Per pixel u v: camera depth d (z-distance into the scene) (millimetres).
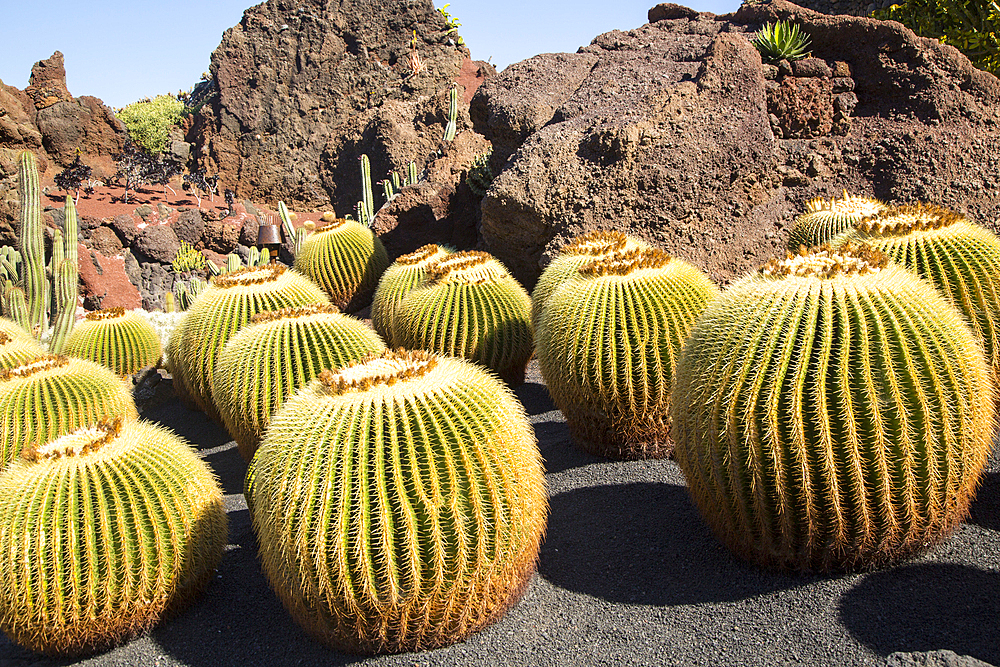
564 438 5887
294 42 35969
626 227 8625
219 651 3705
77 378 5949
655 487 4844
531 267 9391
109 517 3680
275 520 3299
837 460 3285
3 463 5453
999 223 8344
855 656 3070
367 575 3174
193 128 38062
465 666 3324
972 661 2832
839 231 6707
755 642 3260
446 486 3209
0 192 25844
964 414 3309
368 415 3258
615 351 4957
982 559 3576
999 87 9039
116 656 3779
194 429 7887
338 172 35812
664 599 3678
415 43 36281
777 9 10078
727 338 3531
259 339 5590
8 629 3711
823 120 9078
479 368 3803
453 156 14797
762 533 3594
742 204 8648
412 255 7844
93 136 34688
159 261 28703
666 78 9266
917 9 13094
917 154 8625
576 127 8984
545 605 3740
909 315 3283
